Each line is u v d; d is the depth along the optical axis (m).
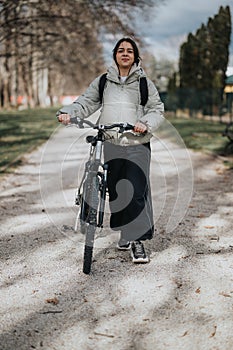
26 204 7.16
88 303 3.72
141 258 4.53
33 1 20.77
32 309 3.62
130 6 21.31
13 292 3.95
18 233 5.66
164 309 3.60
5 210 6.81
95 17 22.84
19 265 4.58
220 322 3.37
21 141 16.53
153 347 3.06
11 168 10.59
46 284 4.11
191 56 33.44
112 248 5.00
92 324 3.38
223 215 6.41
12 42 25.95
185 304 3.68
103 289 3.99
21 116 34.50
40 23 24.20
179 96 37.69
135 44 4.36
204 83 32.31
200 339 3.14
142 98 4.41
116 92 4.41
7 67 45.91
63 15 23.19
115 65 4.41
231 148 13.45
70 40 31.23
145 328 3.31
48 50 32.50
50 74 65.94
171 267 4.46
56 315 3.52
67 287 4.04
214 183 8.80
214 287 3.98
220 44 31.64
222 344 3.07
